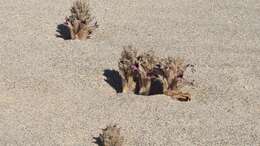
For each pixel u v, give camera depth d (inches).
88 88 456.4
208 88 459.5
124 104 433.4
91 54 516.4
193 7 647.8
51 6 639.1
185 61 503.8
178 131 398.9
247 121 415.8
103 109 425.4
